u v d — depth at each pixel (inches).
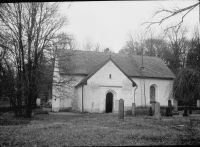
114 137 375.6
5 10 680.4
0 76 700.0
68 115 887.7
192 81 577.9
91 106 1007.0
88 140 352.5
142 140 354.0
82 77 1170.0
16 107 751.1
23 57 711.1
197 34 695.1
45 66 768.9
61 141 347.3
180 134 401.7
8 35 689.6
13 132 436.1
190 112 938.7
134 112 885.2
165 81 1310.3
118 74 1064.8
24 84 697.0
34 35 728.3
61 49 819.4
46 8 749.9
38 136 392.2
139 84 1256.8
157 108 700.7
